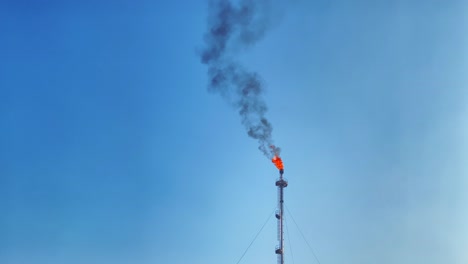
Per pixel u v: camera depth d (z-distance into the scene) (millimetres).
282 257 39375
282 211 41156
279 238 40188
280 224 40688
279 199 41656
